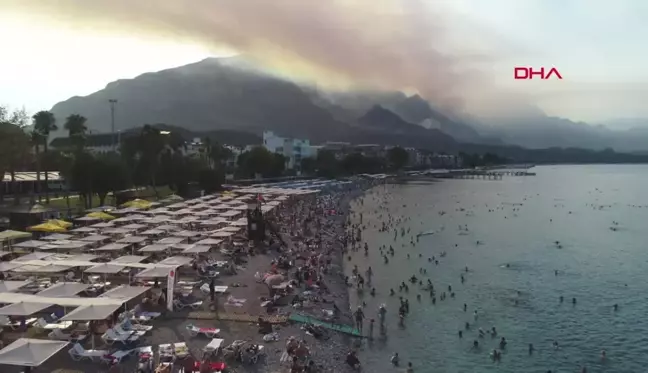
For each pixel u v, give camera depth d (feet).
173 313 146.20
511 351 147.95
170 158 478.59
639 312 184.85
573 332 164.45
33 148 420.36
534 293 207.82
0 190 348.38
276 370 117.29
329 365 127.44
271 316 149.59
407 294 200.23
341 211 459.73
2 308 115.03
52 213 284.61
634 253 298.35
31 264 158.20
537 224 420.36
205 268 195.93
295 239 283.79
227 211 318.86
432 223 409.90
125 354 114.21
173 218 282.56
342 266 242.58
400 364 135.33
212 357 120.06
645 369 138.31
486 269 249.34
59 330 122.72
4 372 102.89
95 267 155.53
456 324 168.76
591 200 646.74
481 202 602.03
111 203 393.09
